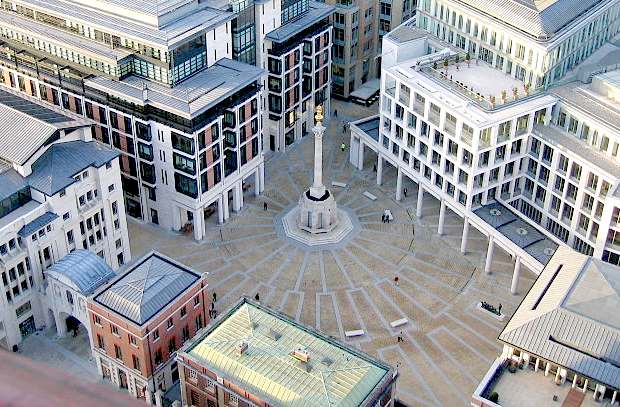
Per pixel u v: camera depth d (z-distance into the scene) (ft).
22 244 420.36
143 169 514.27
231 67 522.47
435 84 503.61
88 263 419.95
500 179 493.36
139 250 515.09
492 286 483.51
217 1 534.78
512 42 508.12
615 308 335.88
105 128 516.32
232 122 510.58
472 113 470.80
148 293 387.96
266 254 512.63
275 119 606.55
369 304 469.98
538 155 488.02
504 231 473.67
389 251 515.09
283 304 469.57
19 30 526.98
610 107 472.03
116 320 380.99
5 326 424.87
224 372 336.08
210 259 508.53
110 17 502.38
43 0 527.81
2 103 457.68
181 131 477.36
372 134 579.07
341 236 527.40
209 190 511.81
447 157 494.59
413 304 469.98
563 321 330.54
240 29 542.98
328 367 333.83
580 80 511.40
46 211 427.33
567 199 474.08
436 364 426.92
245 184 582.76
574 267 365.81
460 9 540.11
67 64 516.73
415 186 581.12
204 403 356.59
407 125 524.52
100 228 467.52
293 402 318.04
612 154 451.94
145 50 487.61
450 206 508.94
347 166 603.26
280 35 570.05
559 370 323.37
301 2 595.06
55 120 450.30
